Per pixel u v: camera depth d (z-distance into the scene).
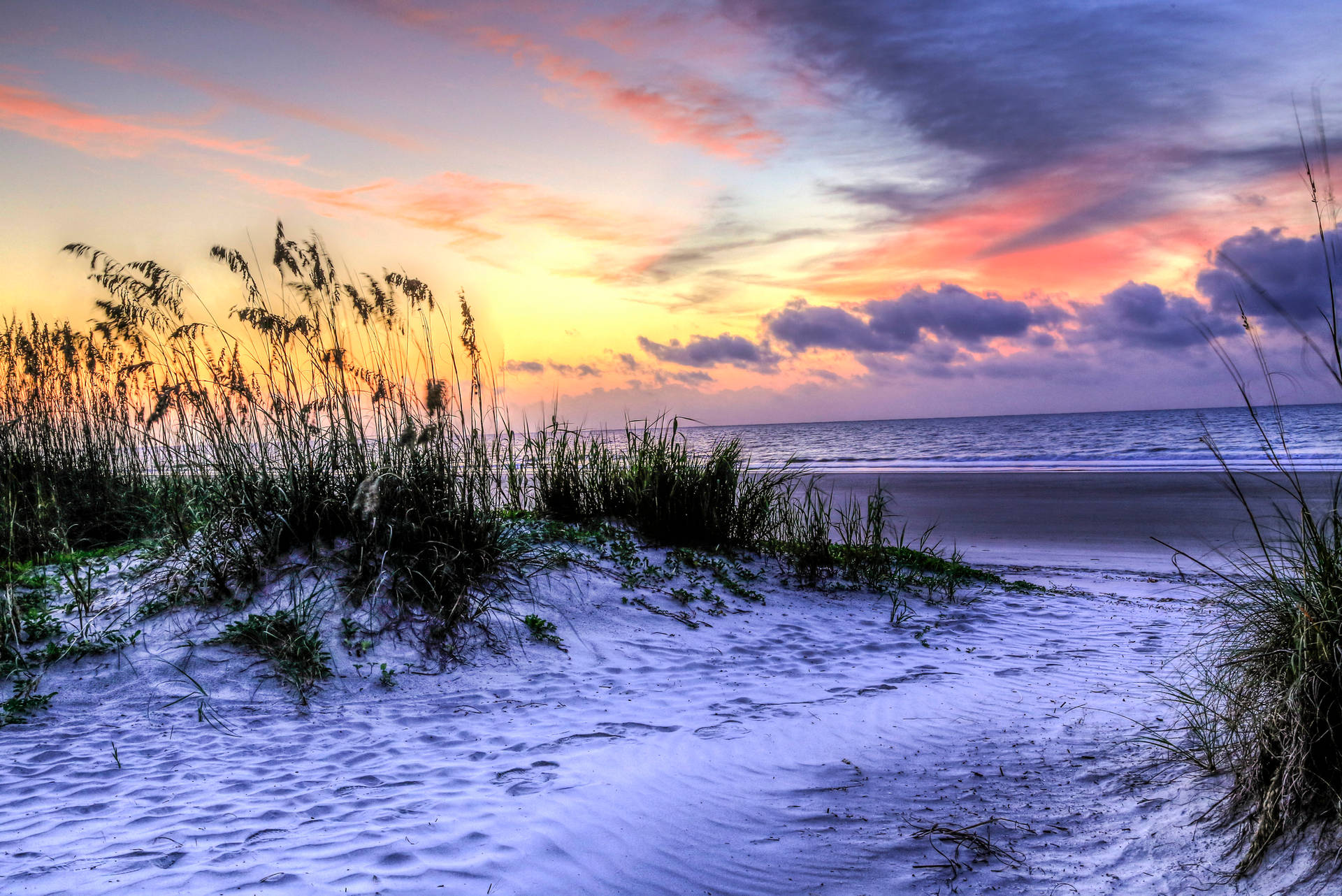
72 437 8.41
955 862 3.18
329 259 7.23
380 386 7.18
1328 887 2.53
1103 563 11.11
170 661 5.50
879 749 4.53
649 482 9.15
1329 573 3.14
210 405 6.88
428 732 4.80
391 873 3.03
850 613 8.05
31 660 5.38
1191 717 4.03
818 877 3.15
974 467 29.69
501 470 8.16
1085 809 3.52
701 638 6.91
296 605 5.95
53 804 3.74
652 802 3.81
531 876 3.06
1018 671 6.01
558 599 7.08
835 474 27.64
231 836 3.37
